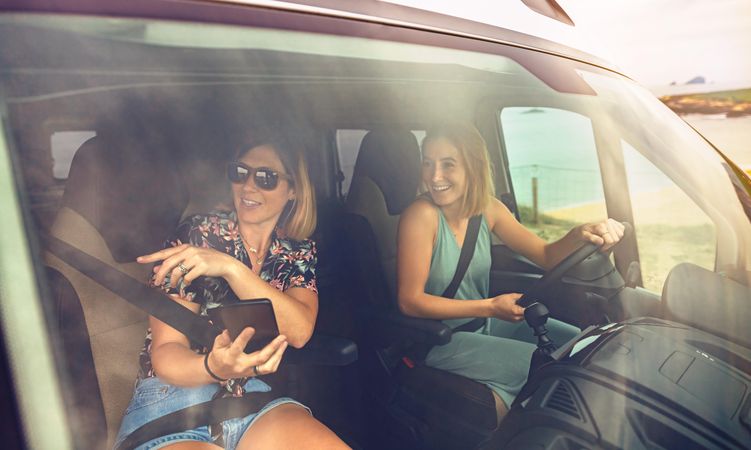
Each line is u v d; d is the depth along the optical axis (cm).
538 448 101
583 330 138
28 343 66
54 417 67
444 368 139
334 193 176
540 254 163
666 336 124
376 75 120
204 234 125
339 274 173
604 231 152
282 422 118
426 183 157
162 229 119
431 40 118
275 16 96
